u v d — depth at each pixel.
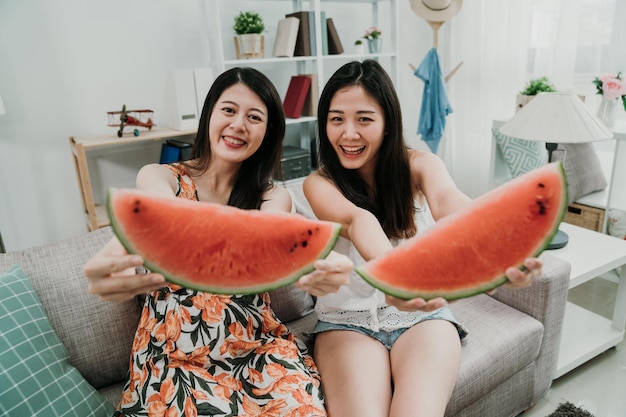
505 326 1.33
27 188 2.43
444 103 2.91
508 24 2.89
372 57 3.06
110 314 1.21
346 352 1.12
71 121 2.46
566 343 1.73
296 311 1.49
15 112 2.32
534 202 0.69
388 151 1.22
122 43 2.50
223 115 1.10
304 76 2.78
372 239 0.97
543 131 1.71
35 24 2.27
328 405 1.03
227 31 2.76
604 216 2.30
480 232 0.71
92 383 1.21
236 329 1.06
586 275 1.53
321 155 1.28
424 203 1.36
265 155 1.23
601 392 1.61
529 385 1.41
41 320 1.07
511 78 2.96
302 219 0.71
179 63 2.68
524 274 0.68
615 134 2.16
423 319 1.21
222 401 0.95
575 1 2.55
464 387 1.16
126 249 0.64
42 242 2.54
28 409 0.95
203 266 0.67
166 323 1.03
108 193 0.63
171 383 0.97
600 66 2.62
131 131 2.50
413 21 3.51
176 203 0.67
